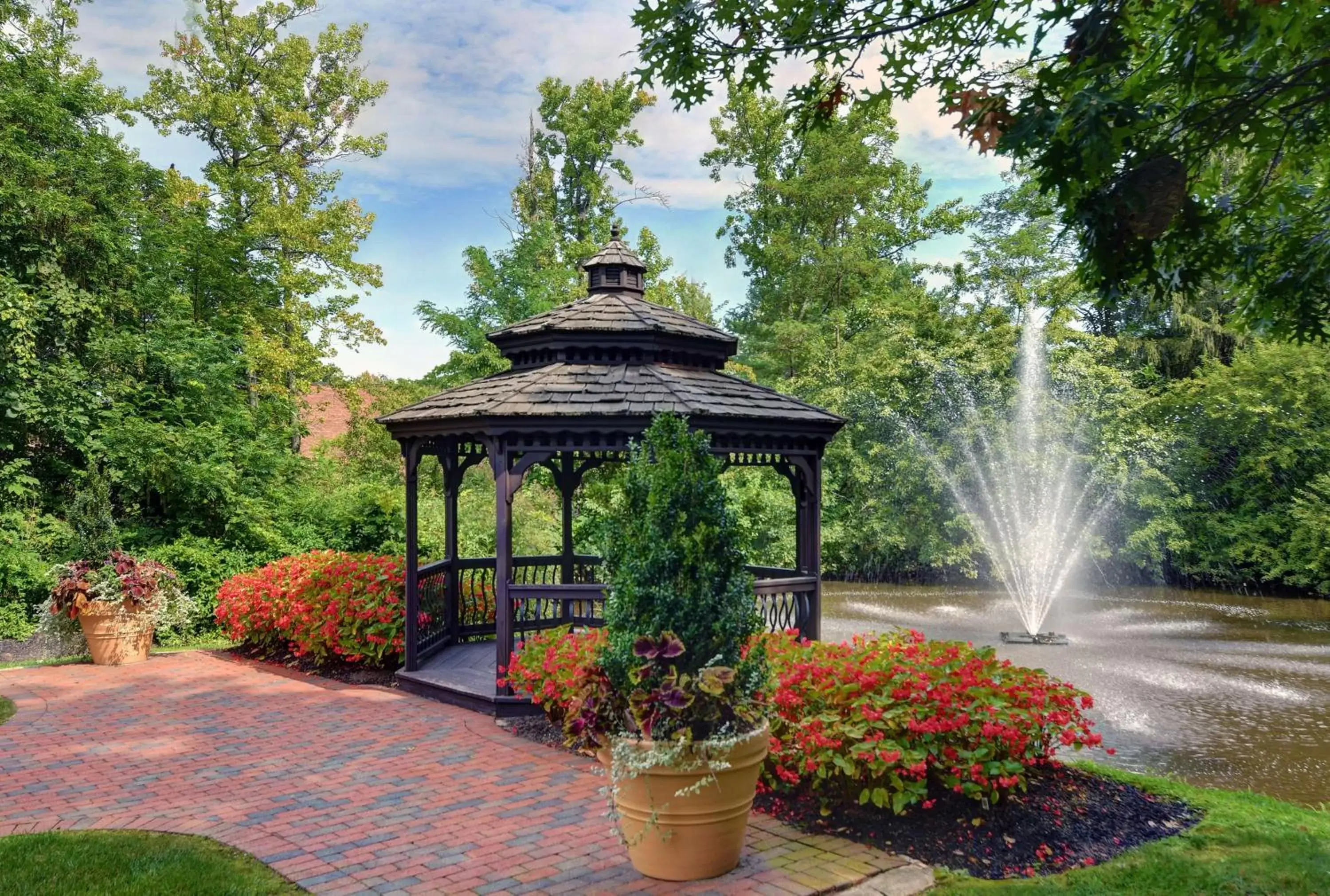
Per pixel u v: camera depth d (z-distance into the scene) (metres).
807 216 31.12
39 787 5.72
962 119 3.99
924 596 21.36
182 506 13.89
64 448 13.89
